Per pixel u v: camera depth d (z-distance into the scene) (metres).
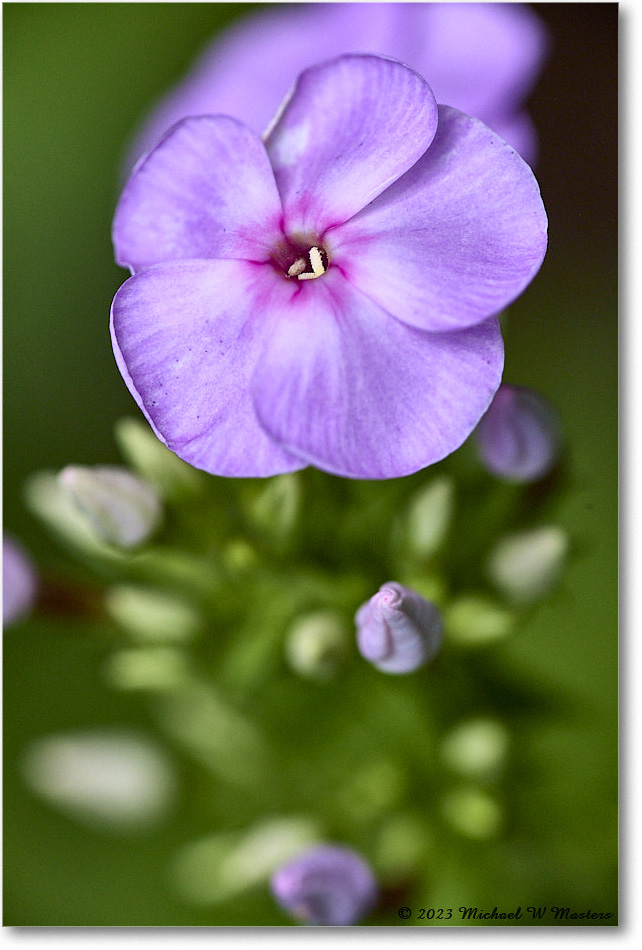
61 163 0.29
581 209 0.27
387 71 0.18
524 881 0.23
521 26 0.23
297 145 0.18
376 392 0.18
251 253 0.19
